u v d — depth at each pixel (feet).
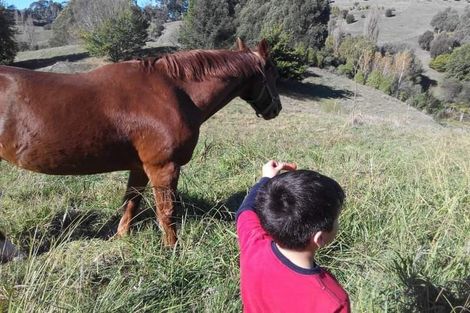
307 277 5.45
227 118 47.70
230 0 132.16
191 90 12.85
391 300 10.03
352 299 10.11
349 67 118.21
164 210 12.50
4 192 16.14
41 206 14.84
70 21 166.91
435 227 13.26
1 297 9.26
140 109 12.01
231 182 18.26
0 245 11.69
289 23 127.75
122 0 120.37
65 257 11.23
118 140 12.00
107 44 105.60
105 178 18.30
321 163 21.12
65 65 96.99
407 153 22.09
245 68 13.91
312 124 42.73
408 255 11.41
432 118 83.82
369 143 30.04
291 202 5.40
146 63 12.49
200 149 23.44
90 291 10.13
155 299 10.24
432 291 10.10
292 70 95.55
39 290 9.19
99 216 15.07
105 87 11.90
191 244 12.09
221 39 118.32
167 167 12.44
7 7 130.00
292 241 5.42
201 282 10.84
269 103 14.98
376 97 98.32
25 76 11.50
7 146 11.53
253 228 6.30
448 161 19.02
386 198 15.11
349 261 11.68
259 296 5.71
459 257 11.32
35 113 11.30
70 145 11.64
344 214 13.47
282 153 23.99
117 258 11.87
